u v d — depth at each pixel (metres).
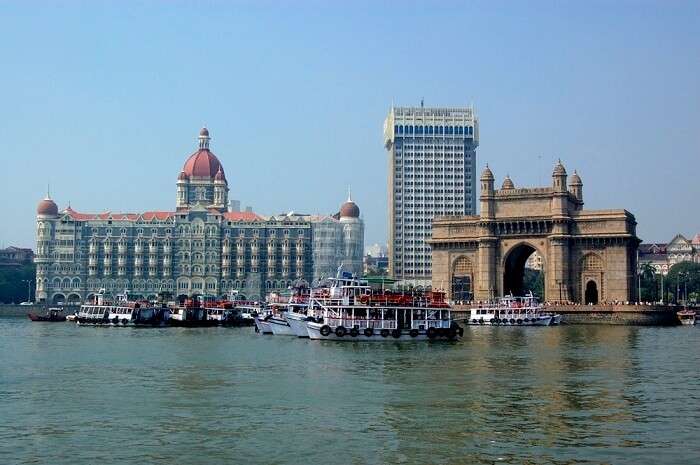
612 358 100.31
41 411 62.75
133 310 198.75
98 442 52.56
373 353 107.62
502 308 191.25
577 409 62.72
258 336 150.38
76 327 194.62
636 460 47.81
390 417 59.88
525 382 77.44
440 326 133.00
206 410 62.88
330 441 52.59
